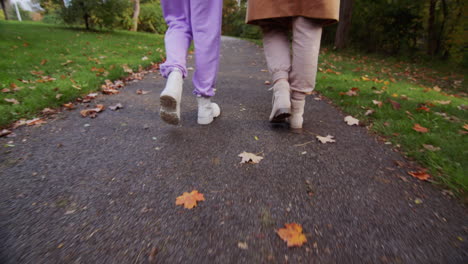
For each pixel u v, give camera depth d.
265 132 1.87
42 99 2.37
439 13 10.82
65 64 4.13
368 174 1.35
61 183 1.23
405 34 11.19
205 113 1.96
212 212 1.05
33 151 1.53
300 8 1.52
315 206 1.10
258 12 1.62
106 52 5.80
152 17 21.84
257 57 6.50
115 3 10.68
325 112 2.36
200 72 1.80
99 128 1.88
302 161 1.47
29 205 1.07
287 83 1.70
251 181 1.27
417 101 2.83
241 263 0.83
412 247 0.90
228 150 1.58
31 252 0.85
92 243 0.89
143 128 1.89
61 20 10.95
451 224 1.01
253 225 0.99
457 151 1.54
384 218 1.04
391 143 1.71
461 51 8.79
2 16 35.75
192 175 1.31
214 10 1.65
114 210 1.06
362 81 3.98
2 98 2.34
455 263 0.84
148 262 0.82
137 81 3.46
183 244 0.89
